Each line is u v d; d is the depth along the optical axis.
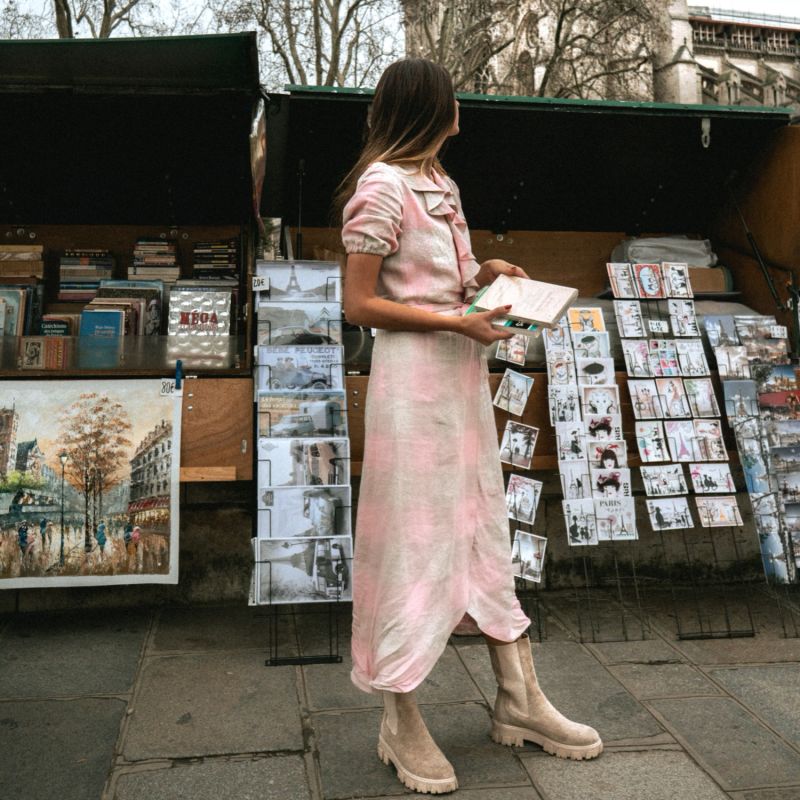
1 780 1.91
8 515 2.88
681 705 2.38
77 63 2.94
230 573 3.33
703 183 4.24
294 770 1.97
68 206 3.96
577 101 3.56
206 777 1.93
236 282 3.77
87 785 1.89
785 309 3.84
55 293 3.97
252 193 3.19
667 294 3.45
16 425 2.96
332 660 2.71
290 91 3.32
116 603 3.26
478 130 3.78
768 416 3.33
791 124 3.77
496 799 1.82
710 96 34.19
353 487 3.45
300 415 2.99
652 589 3.64
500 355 3.26
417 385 1.86
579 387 3.26
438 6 17.89
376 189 1.84
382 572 1.87
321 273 3.22
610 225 4.61
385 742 1.95
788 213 3.83
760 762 2.01
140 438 2.99
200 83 3.07
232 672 2.62
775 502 3.23
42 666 2.65
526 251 4.57
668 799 1.82
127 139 3.52
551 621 3.19
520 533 3.09
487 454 2.00
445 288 1.92
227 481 3.30
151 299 3.72
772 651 2.86
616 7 18.92
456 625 1.97
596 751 2.02
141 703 2.37
